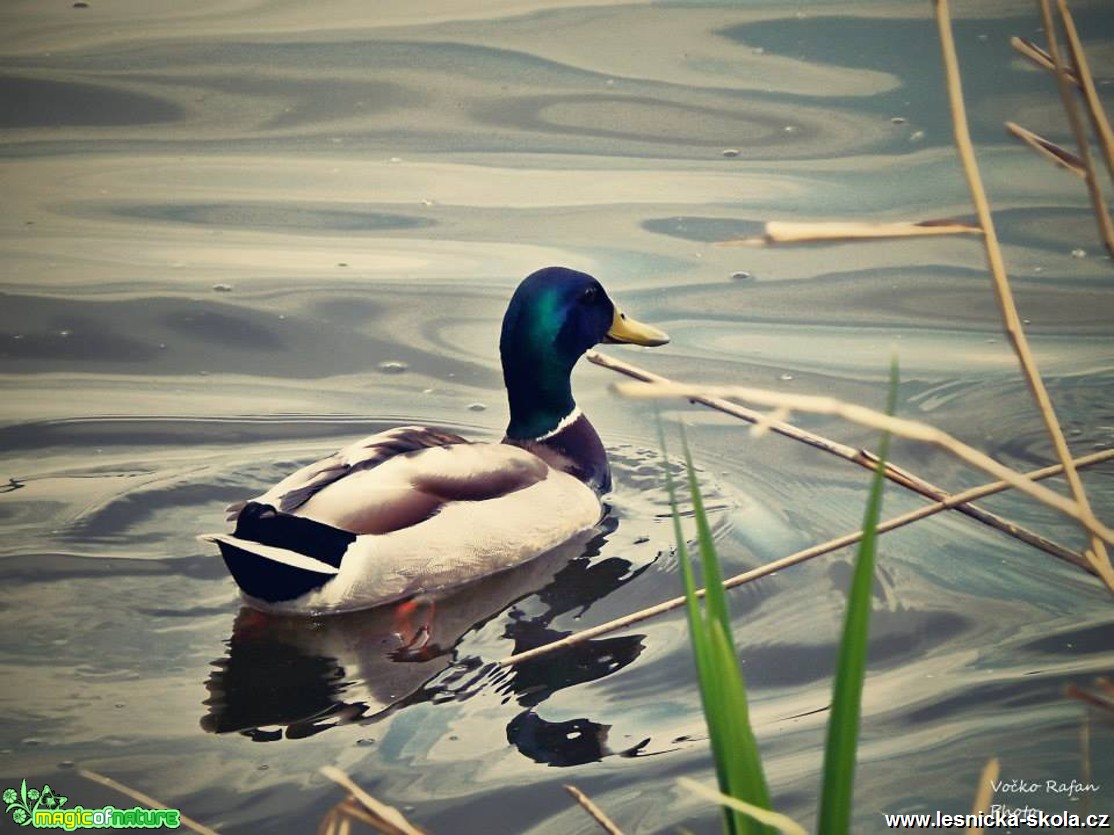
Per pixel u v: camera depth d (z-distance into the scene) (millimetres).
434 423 12727
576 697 8797
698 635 4570
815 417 12844
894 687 8922
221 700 8742
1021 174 16391
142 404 12812
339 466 10539
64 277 14953
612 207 16172
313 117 18109
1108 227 4750
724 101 18109
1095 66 17844
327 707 8688
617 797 7750
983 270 15227
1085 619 9641
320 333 14133
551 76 18906
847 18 20000
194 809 7633
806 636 9516
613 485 12094
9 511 11023
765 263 15562
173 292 14727
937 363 13500
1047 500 4547
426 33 20234
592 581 10539
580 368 13977
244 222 16094
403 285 14930
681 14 20562
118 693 8805
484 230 15867
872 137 17141
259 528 9805
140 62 19359
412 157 17266
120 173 17016
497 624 9898
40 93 18562
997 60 18406
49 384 13109
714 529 11062
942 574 10305
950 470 11844
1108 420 12406
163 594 10016
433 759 8109
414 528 10359
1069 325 14055
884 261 15609
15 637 9406
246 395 13039
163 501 11273
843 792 4465
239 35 20234
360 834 7422
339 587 9953
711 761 8055
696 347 13938
